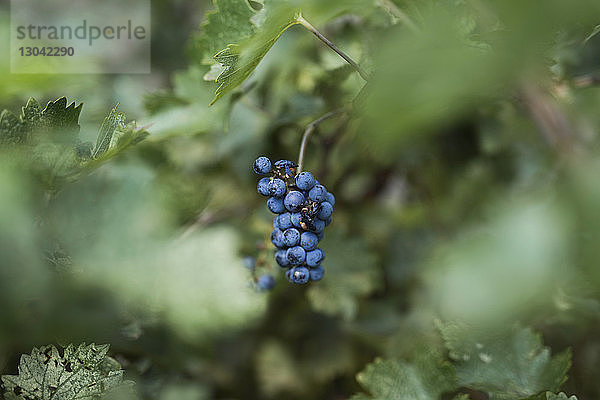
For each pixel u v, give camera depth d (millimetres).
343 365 1295
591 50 1214
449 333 1137
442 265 1225
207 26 1095
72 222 1131
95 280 1148
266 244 1219
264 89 1257
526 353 1118
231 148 1268
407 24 1133
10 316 1106
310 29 1061
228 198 1276
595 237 1110
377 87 1001
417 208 1347
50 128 1089
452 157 1309
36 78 1305
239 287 1194
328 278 1265
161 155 1258
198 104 1197
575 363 1222
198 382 1229
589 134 1200
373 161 1300
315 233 1039
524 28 947
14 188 1087
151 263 1177
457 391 1126
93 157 1101
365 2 1152
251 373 1299
